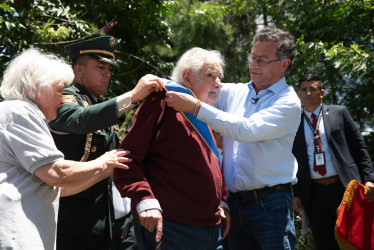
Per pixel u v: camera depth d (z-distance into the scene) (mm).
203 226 2891
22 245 2348
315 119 5137
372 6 7023
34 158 2404
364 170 5000
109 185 3430
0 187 2379
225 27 8484
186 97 2883
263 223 3258
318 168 4965
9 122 2434
